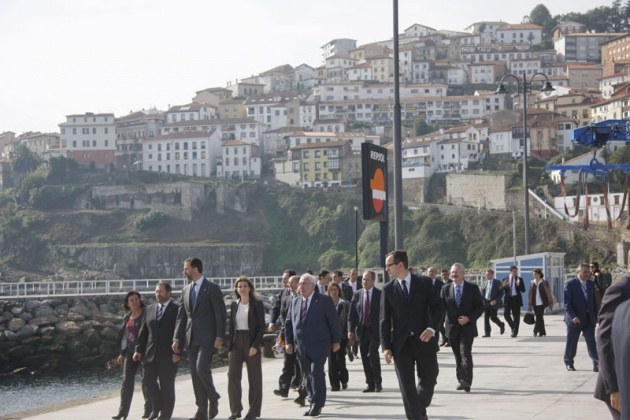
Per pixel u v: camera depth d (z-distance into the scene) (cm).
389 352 1672
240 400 1992
